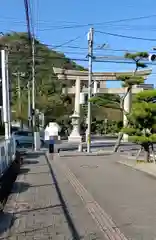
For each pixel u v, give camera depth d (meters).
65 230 5.56
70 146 30.23
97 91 35.72
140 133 15.46
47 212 6.75
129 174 12.29
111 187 9.60
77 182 10.48
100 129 50.94
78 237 5.21
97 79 37.72
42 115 38.88
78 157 19.64
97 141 36.91
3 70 15.82
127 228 5.69
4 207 7.15
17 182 10.45
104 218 6.32
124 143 33.78
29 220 6.15
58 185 9.93
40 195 8.45
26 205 7.34
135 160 16.70
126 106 34.97
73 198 8.09
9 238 5.16
